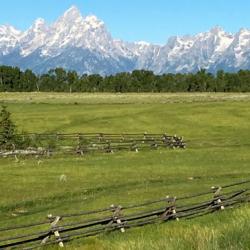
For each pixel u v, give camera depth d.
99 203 41.56
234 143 85.44
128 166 61.53
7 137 74.81
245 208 36.91
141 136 91.44
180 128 108.19
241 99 164.25
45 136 86.94
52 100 172.00
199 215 36.44
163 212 34.56
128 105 142.62
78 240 29.62
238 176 54.50
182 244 23.02
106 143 79.19
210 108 130.25
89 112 127.81
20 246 28.20
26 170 58.47
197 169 59.47
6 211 39.78
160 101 160.75
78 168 59.94
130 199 42.81
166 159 67.19
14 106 141.38
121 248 25.03
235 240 22.92
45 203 42.66
